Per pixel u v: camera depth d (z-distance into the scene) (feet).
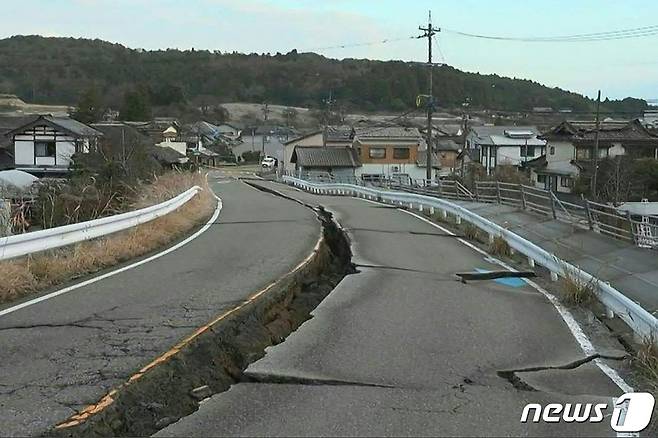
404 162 206.28
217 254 41.86
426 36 117.60
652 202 105.91
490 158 197.06
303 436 14.93
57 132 144.15
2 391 16.93
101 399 16.40
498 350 22.31
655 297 32.58
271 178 223.51
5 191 59.52
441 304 29.48
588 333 25.53
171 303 27.22
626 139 139.03
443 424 15.80
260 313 26.66
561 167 148.05
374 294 31.32
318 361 20.49
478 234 56.65
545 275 38.70
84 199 52.80
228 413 16.42
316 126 308.60
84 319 24.47
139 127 232.12
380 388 18.20
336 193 138.41
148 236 45.19
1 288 27.94
